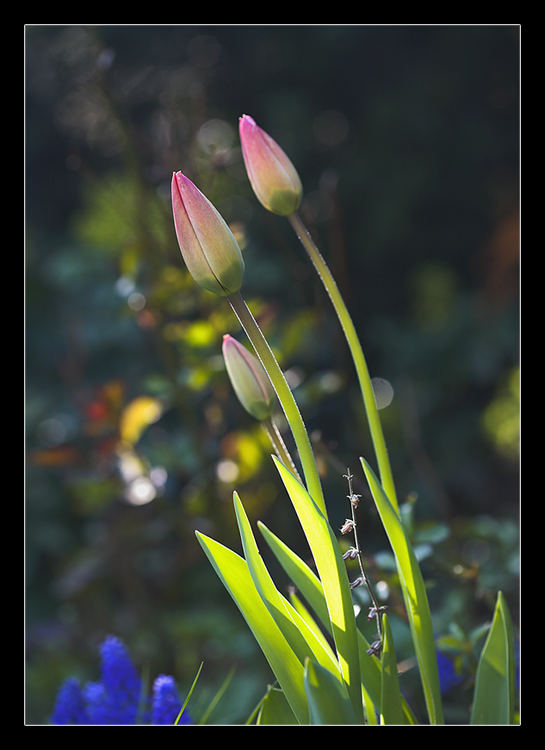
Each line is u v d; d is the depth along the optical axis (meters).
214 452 1.47
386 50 3.68
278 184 0.94
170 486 1.52
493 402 3.12
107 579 1.77
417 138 3.74
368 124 3.76
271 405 0.94
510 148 3.70
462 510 2.93
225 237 0.90
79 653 1.71
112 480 1.47
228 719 1.20
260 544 1.37
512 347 3.24
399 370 3.34
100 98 1.48
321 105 3.75
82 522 2.27
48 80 3.29
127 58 3.26
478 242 3.79
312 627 0.94
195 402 1.54
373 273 3.74
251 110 3.61
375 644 0.93
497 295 3.41
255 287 2.00
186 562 1.61
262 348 0.90
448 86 3.71
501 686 0.93
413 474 2.15
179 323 1.41
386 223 3.69
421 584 0.92
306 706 0.90
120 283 1.40
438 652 1.11
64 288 2.67
